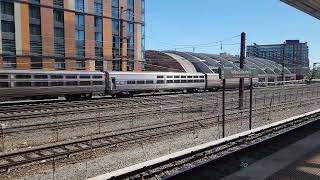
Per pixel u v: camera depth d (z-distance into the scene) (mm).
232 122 23766
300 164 11820
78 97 40281
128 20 70875
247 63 98500
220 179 10422
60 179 11266
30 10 54688
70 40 60062
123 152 14898
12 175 11516
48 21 56750
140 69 74062
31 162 12734
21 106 28641
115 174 9914
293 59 130625
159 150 15320
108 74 42625
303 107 35250
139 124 22203
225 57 99062
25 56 53719
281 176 10555
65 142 15508
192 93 53562
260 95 48656
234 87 64688
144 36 75562
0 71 31922
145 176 10383
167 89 51906
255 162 12156
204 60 82000
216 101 37688
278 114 28734
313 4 18844
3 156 13109
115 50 68500
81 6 61906
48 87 35875
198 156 12734
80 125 21125
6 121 22234
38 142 16641
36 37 55438
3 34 51188
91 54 63625
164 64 79438
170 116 26078
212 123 22906
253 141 16109
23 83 33688
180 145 16328
